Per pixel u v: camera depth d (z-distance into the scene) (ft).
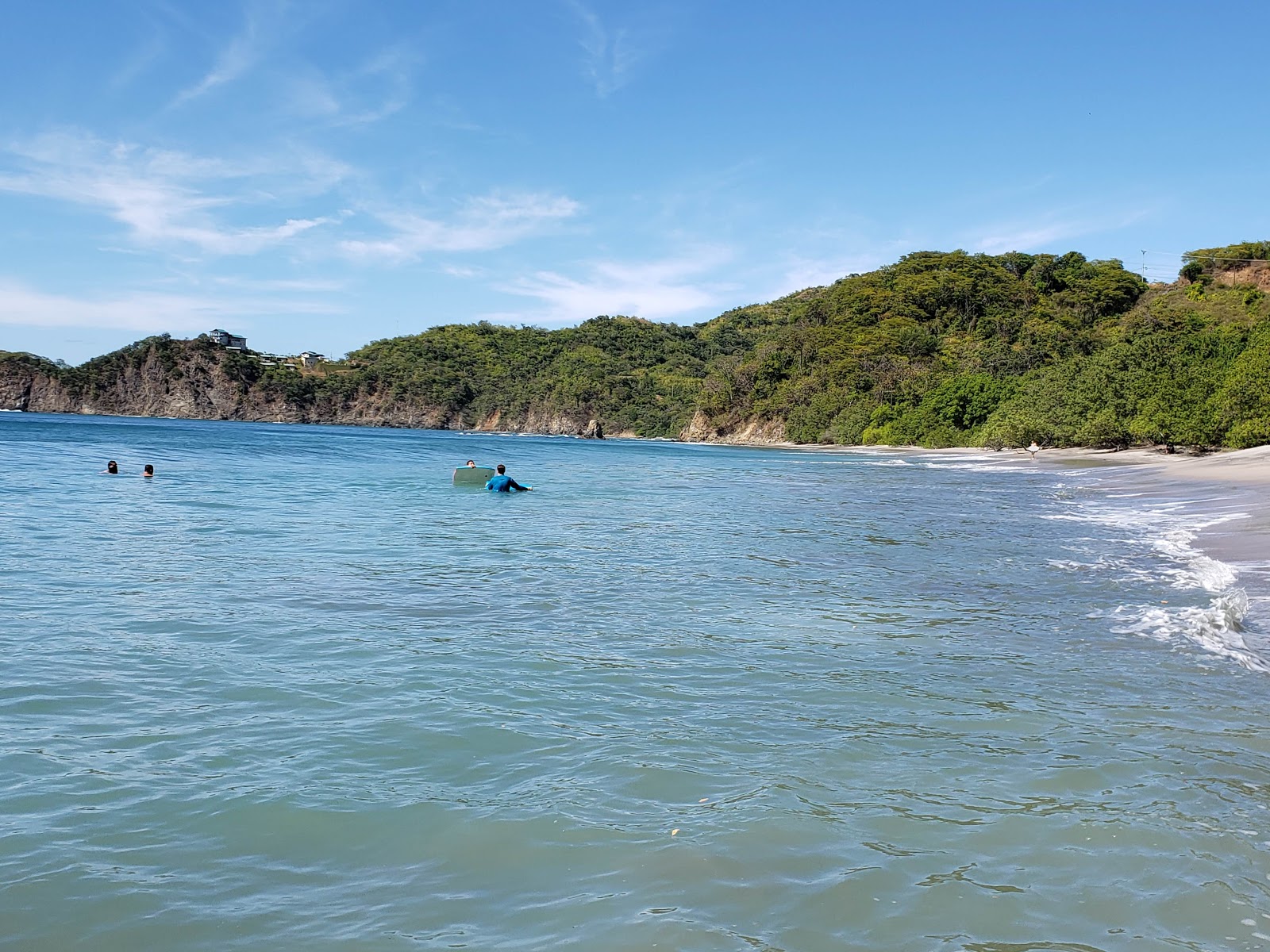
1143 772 18.40
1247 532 58.23
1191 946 12.16
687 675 25.90
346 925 12.80
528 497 97.19
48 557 46.37
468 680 25.26
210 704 22.93
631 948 12.12
